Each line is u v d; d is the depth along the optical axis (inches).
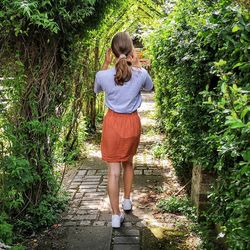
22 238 123.9
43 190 140.9
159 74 255.9
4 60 120.6
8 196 121.6
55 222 135.9
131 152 132.3
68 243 121.0
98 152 240.7
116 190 130.8
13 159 115.9
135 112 131.1
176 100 157.5
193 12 129.4
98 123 331.3
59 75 136.5
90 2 115.6
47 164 136.3
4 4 106.3
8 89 122.3
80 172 197.6
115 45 128.2
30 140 131.2
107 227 131.8
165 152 215.5
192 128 125.3
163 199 155.6
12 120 124.4
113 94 127.3
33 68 127.3
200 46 107.5
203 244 114.3
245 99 58.8
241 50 75.0
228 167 85.2
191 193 148.7
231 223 70.7
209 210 100.2
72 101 155.5
